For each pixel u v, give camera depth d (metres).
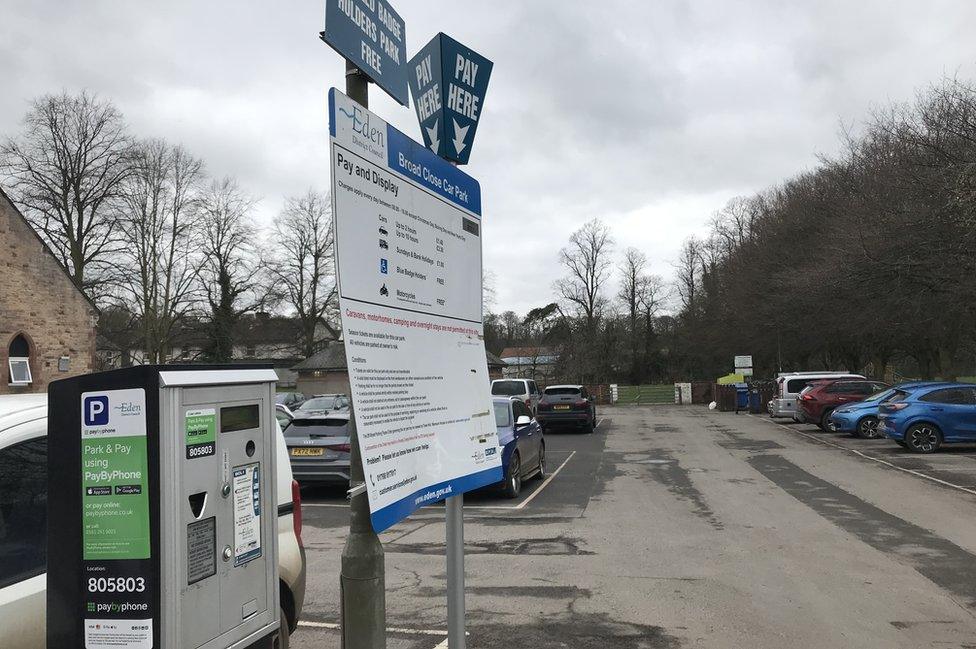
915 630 5.01
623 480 13.26
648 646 4.79
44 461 3.00
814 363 54.41
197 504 2.63
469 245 3.88
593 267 65.50
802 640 4.85
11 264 22.28
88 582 2.50
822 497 10.88
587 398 26.69
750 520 9.14
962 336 31.09
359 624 3.04
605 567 6.86
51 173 36.19
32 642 2.74
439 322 3.47
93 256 36.88
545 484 12.92
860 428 20.36
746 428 26.23
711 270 61.16
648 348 70.44
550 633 5.05
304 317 53.09
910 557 7.12
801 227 38.00
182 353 45.00
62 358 23.81
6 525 2.79
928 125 20.95
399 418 2.97
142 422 2.48
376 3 3.30
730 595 5.89
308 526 9.48
